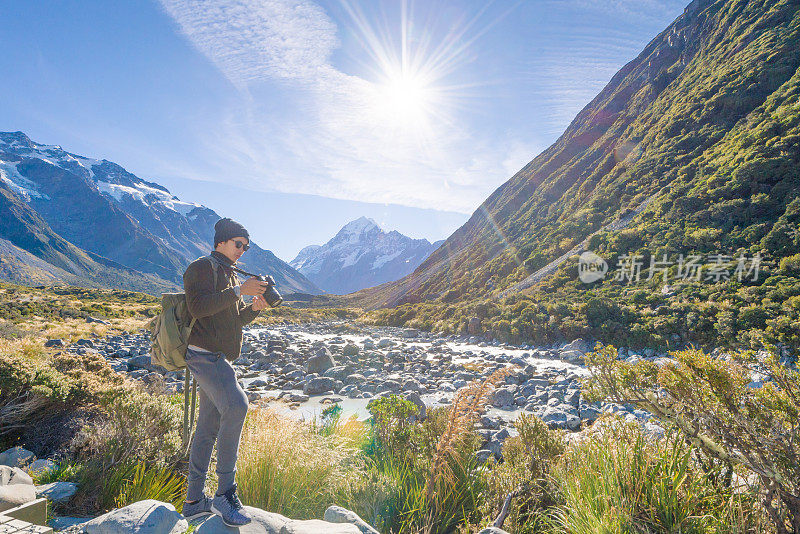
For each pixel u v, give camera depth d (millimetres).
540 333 26281
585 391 3396
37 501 2752
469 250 85625
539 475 4160
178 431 5133
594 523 2801
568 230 48656
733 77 48594
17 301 50688
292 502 3744
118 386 6320
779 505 2572
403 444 4906
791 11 52188
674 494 2691
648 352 19812
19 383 5258
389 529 3510
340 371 16234
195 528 2699
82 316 46875
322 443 4547
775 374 2611
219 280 2975
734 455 2674
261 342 30016
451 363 19734
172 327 2867
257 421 4836
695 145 45156
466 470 4195
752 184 29875
